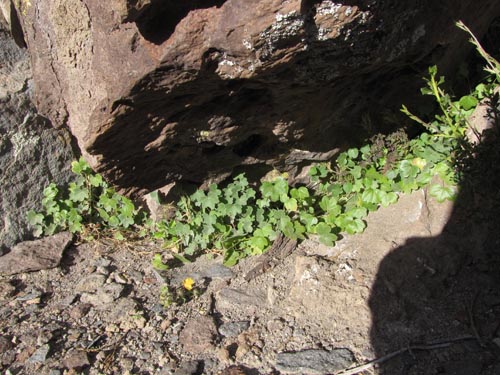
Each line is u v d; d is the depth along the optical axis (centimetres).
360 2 47
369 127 73
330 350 58
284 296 68
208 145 69
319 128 70
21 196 88
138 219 91
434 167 71
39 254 85
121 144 62
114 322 69
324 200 77
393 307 61
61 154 91
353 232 71
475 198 66
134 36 51
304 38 49
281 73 54
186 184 80
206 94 57
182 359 61
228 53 50
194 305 70
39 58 69
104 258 85
